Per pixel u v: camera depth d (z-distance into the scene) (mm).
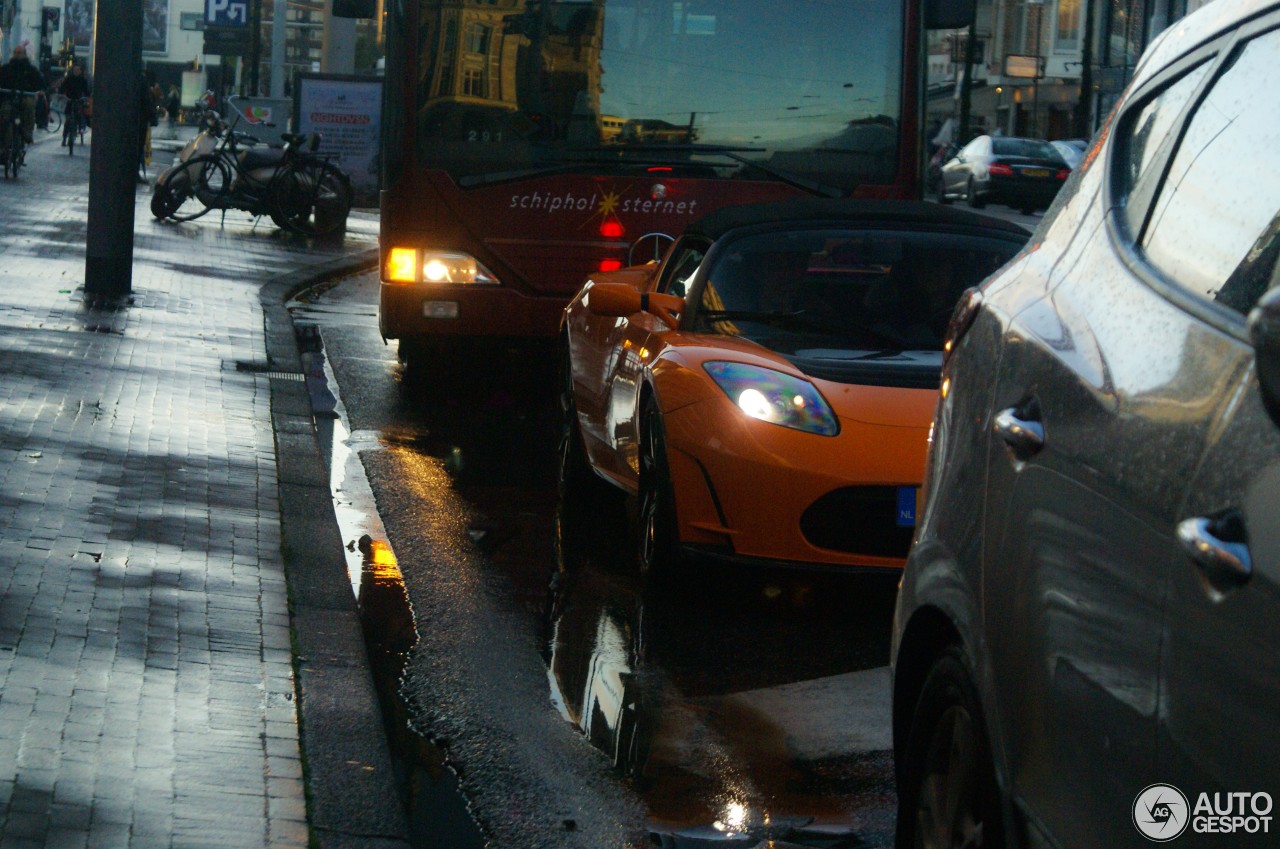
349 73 31969
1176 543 2439
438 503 8430
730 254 7781
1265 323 2045
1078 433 2896
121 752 4445
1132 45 67938
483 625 6285
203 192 24109
